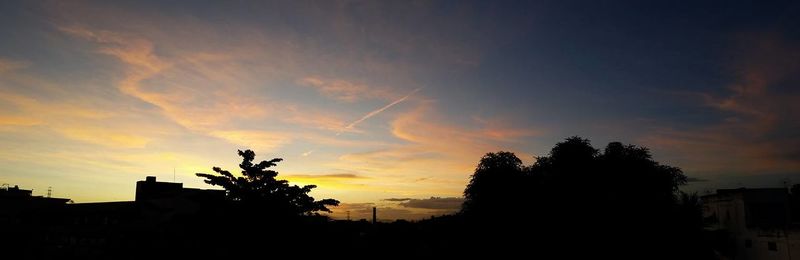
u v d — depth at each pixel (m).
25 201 53.41
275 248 19.89
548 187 37.19
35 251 42.62
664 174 38.19
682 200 39.56
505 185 39.38
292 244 20.16
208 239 20.09
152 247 21.66
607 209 34.62
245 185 20.33
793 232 37.28
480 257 39.66
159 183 50.22
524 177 39.34
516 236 37.28
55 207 46.91
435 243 49.06
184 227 21.08
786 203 41.94
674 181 39.03
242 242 19.75
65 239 41.78
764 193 42.38
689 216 37.78
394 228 53.00
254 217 19.84
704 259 37.19
